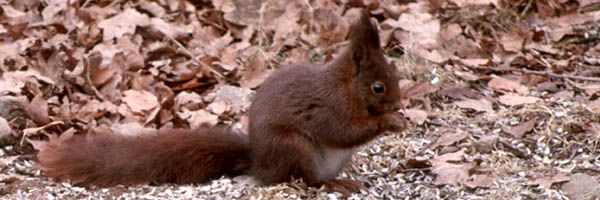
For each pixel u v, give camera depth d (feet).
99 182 32.73
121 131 36.65
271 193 31.35
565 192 32.24
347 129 31.48
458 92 40.57
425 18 45.11
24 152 35.47
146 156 32.89
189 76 41.01
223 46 43.32
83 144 33.40
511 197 31.73
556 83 41.86
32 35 42.45
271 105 31.81
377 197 31.96
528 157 35.32
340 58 31.63
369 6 46.01
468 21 46.44
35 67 40.16
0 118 35.70
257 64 41.37
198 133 33.24
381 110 31.63
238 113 38.75
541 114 37.96
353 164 34.42
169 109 38.47
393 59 42.78
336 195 31.71
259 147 31.91
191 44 43.27
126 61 40.78
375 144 36.09
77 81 39.19
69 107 37.96
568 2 49.01
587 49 45.88
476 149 35.70
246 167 32.96
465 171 33.37
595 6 48.88
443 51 43.80
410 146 36.01
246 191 31.60
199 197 31.45
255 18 44.83
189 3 45.65
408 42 43.80
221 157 33.01
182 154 32.89
